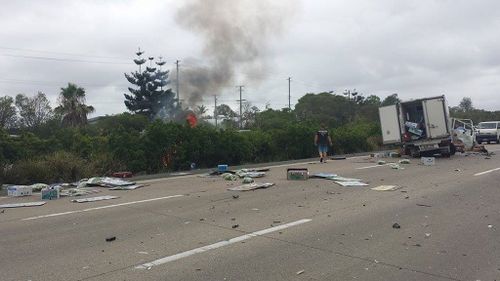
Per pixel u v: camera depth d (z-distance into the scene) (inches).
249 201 393.7
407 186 474.9
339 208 357.7
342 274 206.4
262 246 250.7
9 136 639.8
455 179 526.9
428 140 875.4
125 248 248.2
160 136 725.3
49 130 2215.8
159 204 385.1
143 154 698.8
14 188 461.4
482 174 571.8
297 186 483.8
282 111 2220.7
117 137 706.8
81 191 475.8
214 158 797.2
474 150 1019.9
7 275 206.4
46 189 437.1
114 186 511.5
